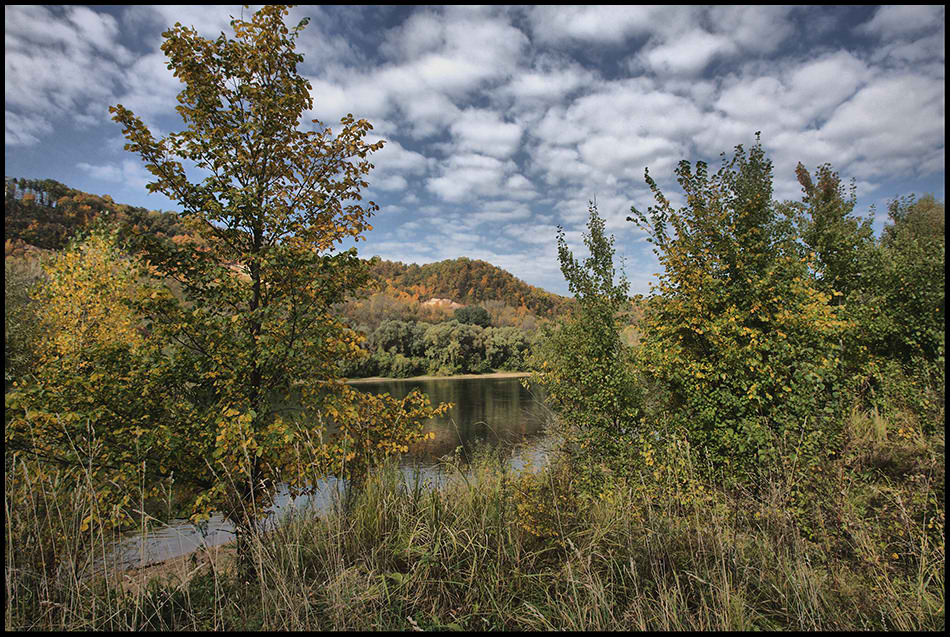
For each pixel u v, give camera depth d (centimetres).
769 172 648
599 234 564
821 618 270
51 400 311
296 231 380
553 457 554
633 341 631
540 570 329
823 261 846
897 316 698
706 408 504
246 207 358
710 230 555
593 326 549
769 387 497
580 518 399
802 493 390
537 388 711
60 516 273
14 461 284
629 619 265
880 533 342
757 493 442
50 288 919
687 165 563
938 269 655
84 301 859
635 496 411
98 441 303
